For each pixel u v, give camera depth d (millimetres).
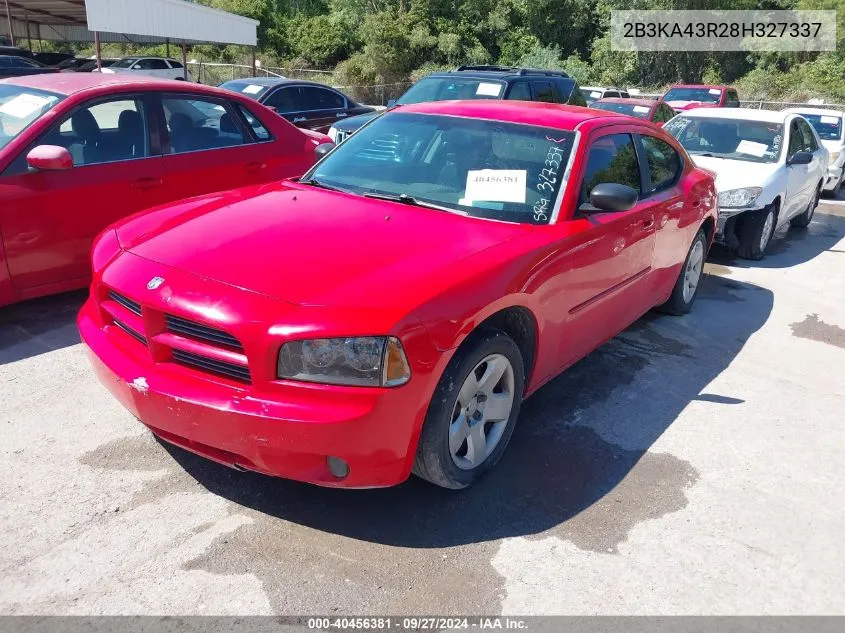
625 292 4457
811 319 6176
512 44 44656
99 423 3699
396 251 3121
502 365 3260
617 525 3154
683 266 5582
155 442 3553
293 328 2635
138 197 5297
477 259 3146
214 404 2695
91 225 5047
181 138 5648
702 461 3730
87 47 40656
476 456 3273
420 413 2811
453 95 10125
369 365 2656
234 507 3098
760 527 3215
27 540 2822
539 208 3729
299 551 2854
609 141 4324
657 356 5098
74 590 2592
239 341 2686
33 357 4426
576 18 46594
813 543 3129
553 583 2775
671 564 2932
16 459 3346
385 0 44938
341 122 10508
